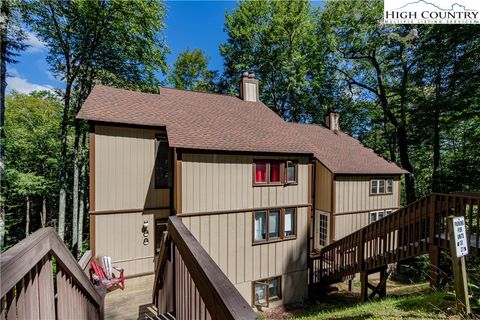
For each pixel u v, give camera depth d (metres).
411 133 15.12
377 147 19.28
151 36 12.53
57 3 10.47
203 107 9.61
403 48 14.99
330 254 8.82
